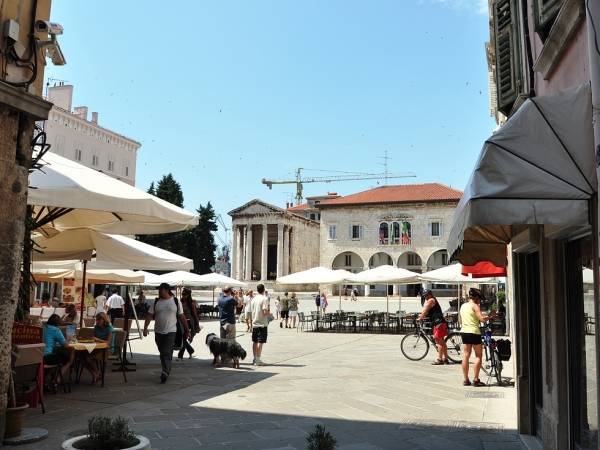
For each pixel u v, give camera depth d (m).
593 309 4.35
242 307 30.73
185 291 14.15
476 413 8.06
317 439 4.18
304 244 84.25
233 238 81.94
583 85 4.01
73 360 9.80
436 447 6.28
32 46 6.18
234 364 12.56
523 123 3.99
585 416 4.69
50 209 9.60
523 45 7.01
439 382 10.80
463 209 3.92
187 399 8.80
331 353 16.05
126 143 61.56
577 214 3.65
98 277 16.59
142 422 7.24
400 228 68.00
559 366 5.05
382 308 46.59
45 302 18.73
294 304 26.84
